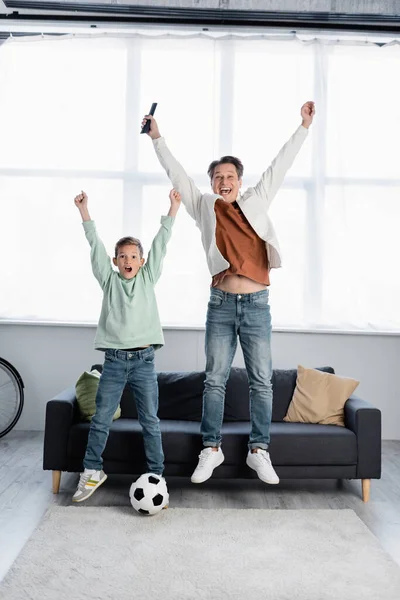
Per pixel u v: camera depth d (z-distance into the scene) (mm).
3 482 3291
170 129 4602
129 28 4613
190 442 3100
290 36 4621
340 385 3477
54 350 4598
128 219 4582
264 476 2914
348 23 4484
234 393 3631
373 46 4621
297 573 2223
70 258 4574
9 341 4605
